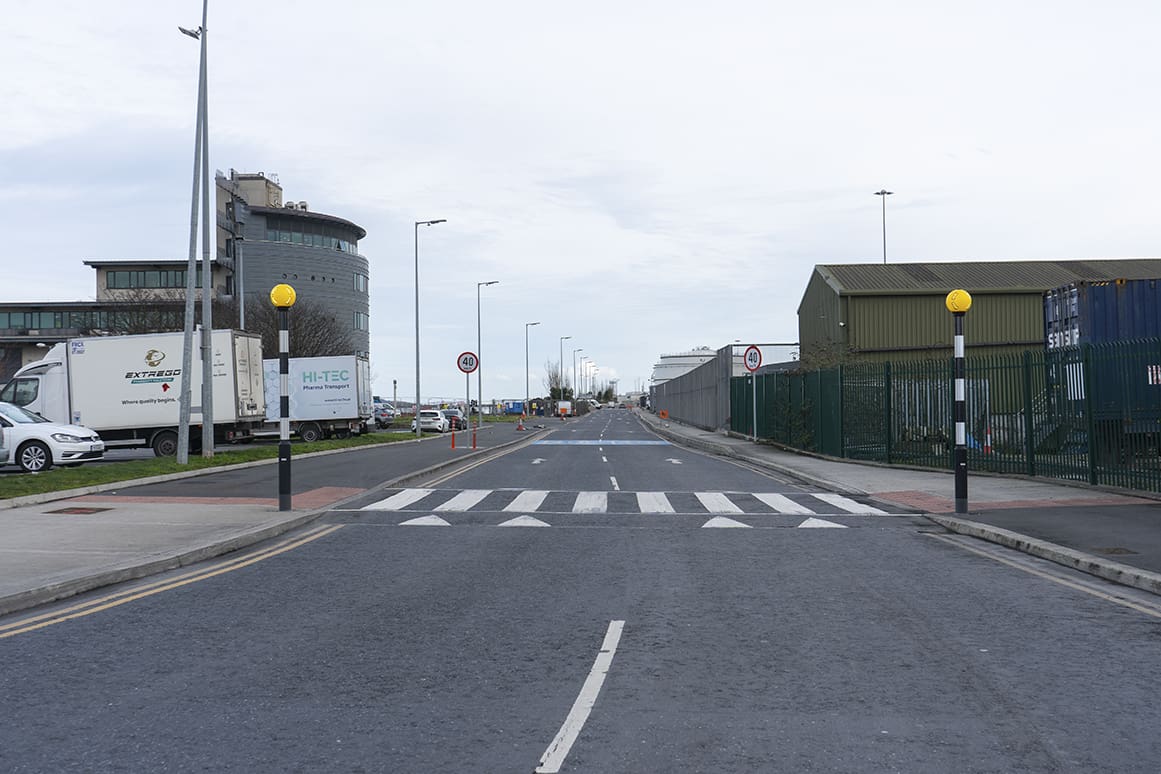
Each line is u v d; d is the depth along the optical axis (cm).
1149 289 1895
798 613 816
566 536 1287
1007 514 1391
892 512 1527
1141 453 1542
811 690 595
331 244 8694
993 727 525
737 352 6056
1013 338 3994
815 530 1338
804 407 3062
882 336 3962
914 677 623
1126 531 1202
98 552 1091
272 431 4372
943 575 995
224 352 2986
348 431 4572
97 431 2958
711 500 1719
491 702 574
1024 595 889
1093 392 1655
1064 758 479
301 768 471
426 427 5928
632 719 541
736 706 563
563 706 566
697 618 798
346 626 776
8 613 825
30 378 2980
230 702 577
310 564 1077
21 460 2323
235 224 7831
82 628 772
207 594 909
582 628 764
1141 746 495
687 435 4650
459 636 740
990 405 2033
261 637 741
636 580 972
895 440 2372
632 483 2067
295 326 5900
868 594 896
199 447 3017
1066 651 687
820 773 461
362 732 522
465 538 1273
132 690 603
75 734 521
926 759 478
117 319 6288
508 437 4994
